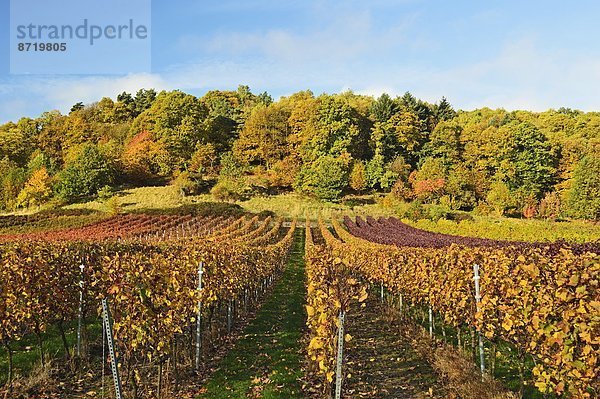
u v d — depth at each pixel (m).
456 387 6.21
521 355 5.67
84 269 8.48
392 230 35.78
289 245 25.67
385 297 13.93
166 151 63.34
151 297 6.24
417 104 78.38
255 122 69.56
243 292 12.06
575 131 67.12
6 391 6.18
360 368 7.52
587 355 4.19
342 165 58.22
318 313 7.29
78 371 7.19
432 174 54.75
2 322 6.24
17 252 7.70
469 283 7.31
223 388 6.58
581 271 4.73
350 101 84.69
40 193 49.16
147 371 7.28
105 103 88.25
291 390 6.50
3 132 68.75
